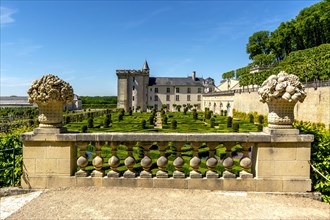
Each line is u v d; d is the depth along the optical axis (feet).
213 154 16.84
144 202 14.79
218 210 13.97
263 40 247.70
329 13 162.40
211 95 220.84
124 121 104.58
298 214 13.79
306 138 16.06
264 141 16.16
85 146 16.88
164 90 265.13
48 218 12.92
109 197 15.42
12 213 13.60
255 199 15.46
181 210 13.88
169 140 16.44
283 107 16.15
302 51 148.66
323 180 16.79
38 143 16.67
